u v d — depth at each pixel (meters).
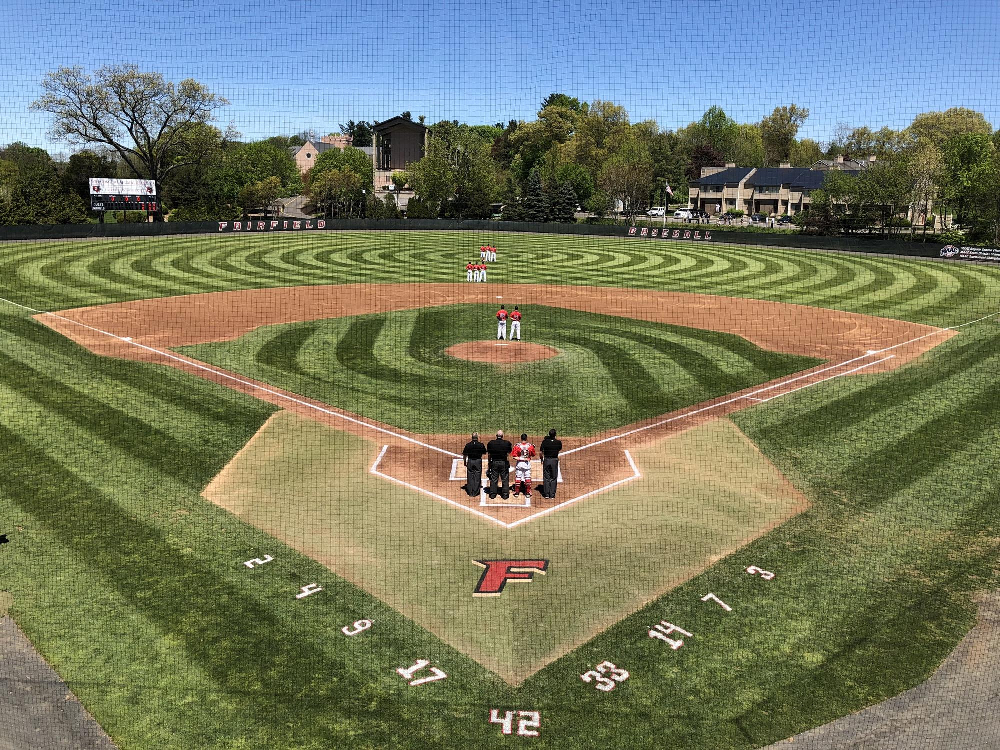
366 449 18.33
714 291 43.59
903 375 25.62
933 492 16.42
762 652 11.05
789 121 130.50
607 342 29.92
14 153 131.75
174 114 79.19
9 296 37.25
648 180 102.94
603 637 11.30
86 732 9.44
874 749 9.29
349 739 9.34
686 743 9.35
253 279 45.56
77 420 19.97
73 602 12.05
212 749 9.17
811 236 65.12
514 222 82.94
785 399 22.83
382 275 48.44
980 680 10.59
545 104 150.62
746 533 14.45
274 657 10.80
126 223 67.38
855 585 12.80
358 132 182.12
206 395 22.30
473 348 28.59
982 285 44.97
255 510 15.11
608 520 14.82
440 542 13.91
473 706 9.91
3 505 15.20
